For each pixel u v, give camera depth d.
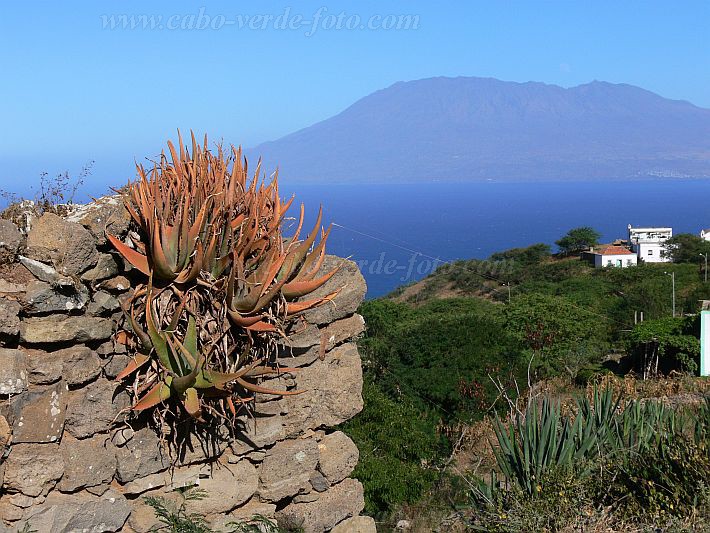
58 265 4.66
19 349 4.64
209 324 5.03
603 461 8.29
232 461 5.76
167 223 5.04
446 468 11.90
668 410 10.16
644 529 7.09
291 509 6.18
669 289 56.50
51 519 4.68
